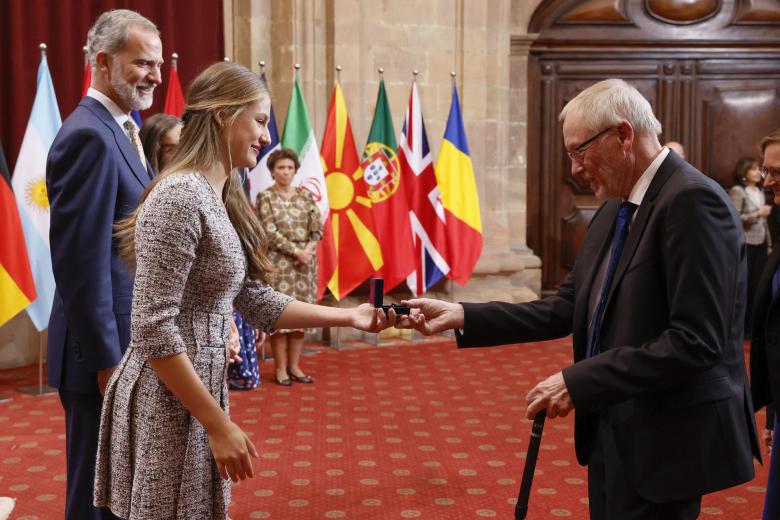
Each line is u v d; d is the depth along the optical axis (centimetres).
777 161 286
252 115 220
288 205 641
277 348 631
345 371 672
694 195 209
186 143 218
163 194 207
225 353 221
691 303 204
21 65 665
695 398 212
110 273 276
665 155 223
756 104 950
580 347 238
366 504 400
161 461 212
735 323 218
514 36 899
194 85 221
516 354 740
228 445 207
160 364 204
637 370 205
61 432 510
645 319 215
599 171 226
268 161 650
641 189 224
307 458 464
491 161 874
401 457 467
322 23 778
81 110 287
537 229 942
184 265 206
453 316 256
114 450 221
